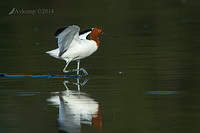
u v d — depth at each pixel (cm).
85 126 870
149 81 1246
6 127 867
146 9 3122
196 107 976
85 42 1356
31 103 1038
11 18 2836
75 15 2858
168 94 1095
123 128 849
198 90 1126
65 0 3406
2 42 2081
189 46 1869
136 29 2422
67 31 1247
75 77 1350
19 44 2017
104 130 842
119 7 3222
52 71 1444
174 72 1361
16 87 1209
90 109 983
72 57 1368
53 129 855
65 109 985
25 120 911
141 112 950
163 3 3425
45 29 2431
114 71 1410
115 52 1781
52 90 1171
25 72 1419
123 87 1184
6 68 1483
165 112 947
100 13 2945
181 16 2822
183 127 847
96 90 1159
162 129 839
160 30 2373
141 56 1669
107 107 996
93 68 1477
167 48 1838
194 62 1517
